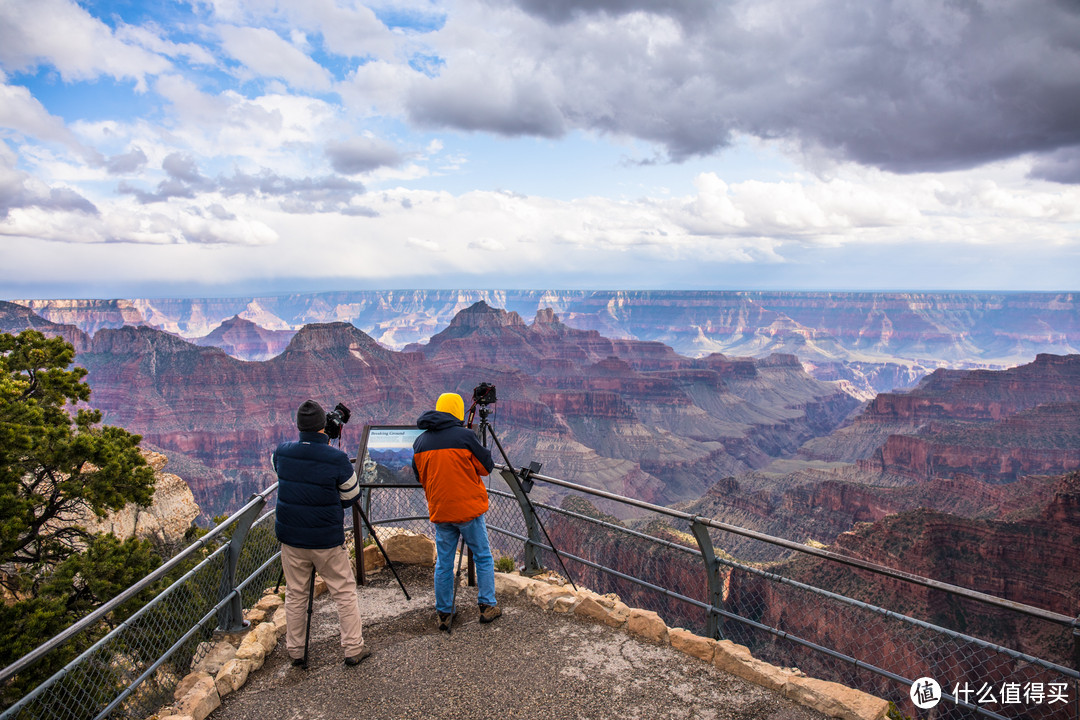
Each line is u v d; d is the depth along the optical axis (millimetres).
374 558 9391
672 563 20812
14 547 14984
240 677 6555
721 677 6391
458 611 7910
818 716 5805
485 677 6484
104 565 15047
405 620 7781
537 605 7941
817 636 22828
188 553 6914
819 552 6559
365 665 6809
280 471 6750
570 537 22562
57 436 16297
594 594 8055
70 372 19125
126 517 24984
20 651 12789
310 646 7281
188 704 5969
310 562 6805
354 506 8633
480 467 7340
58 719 6879
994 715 5715
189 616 7547
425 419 7367
